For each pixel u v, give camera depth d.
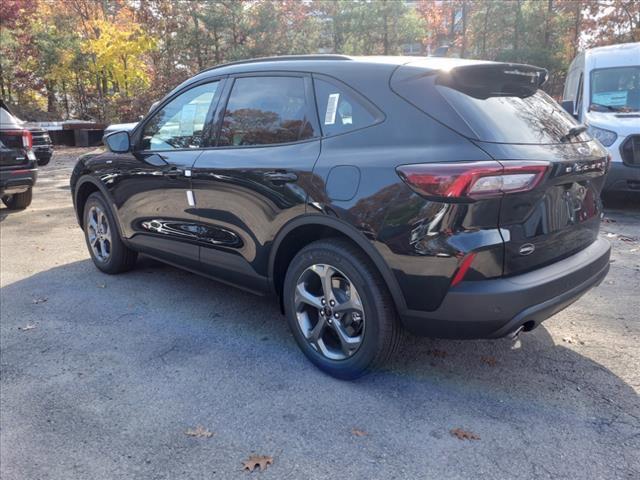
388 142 2.72
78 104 28.47
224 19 22.42
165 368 3.23
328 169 2.87
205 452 2.46
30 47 25.14
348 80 3.00
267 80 3.44
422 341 3.52
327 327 3.10
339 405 2.81
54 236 6.51
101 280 4.85
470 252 2.44
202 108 3.83
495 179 2.41
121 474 2.33
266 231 3.25
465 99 2.68
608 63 7.93
